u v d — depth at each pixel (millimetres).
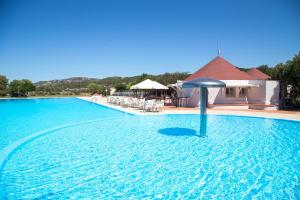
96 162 8977
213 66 34094
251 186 6848
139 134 14148
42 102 44188
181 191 6547
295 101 30094
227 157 9633
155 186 6863
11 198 6156
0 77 58344
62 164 8750
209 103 30047
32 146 11320
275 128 16250
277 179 7344
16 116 22703
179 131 15055
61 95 67875
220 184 6992
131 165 8648
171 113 22188
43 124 17719
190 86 12836
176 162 8984
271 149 10844
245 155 9914
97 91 70688
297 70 27359
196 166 8539
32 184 6996
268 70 52406
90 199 6109
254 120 19719
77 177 7516
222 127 16625
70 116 22719
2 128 15977
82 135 13852
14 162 8961
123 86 59312
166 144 11727
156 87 31938
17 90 58000
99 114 24406
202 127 13492
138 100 27328
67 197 6219
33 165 8633
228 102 30188
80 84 89000
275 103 29234
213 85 12219
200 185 6926
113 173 7863
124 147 11172
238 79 31172
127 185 6930
